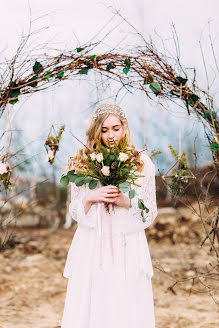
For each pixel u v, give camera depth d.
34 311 4.65
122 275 2.62
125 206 2.67
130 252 2.66
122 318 2.57
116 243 2.65
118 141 2.80
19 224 10.60
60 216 12.30
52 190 11.52
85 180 2.63
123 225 2.67
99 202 2.64
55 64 3.12
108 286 2.60
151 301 2.70
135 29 3.14
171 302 4.91
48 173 9.53
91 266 2.66
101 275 2.61
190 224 8.77
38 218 11.43
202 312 4.52
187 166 3.34
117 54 3.14
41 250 8.01
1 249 5.44
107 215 2.69
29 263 6.91
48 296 5.24
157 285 5.60
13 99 3.12
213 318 4.29
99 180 2.66
